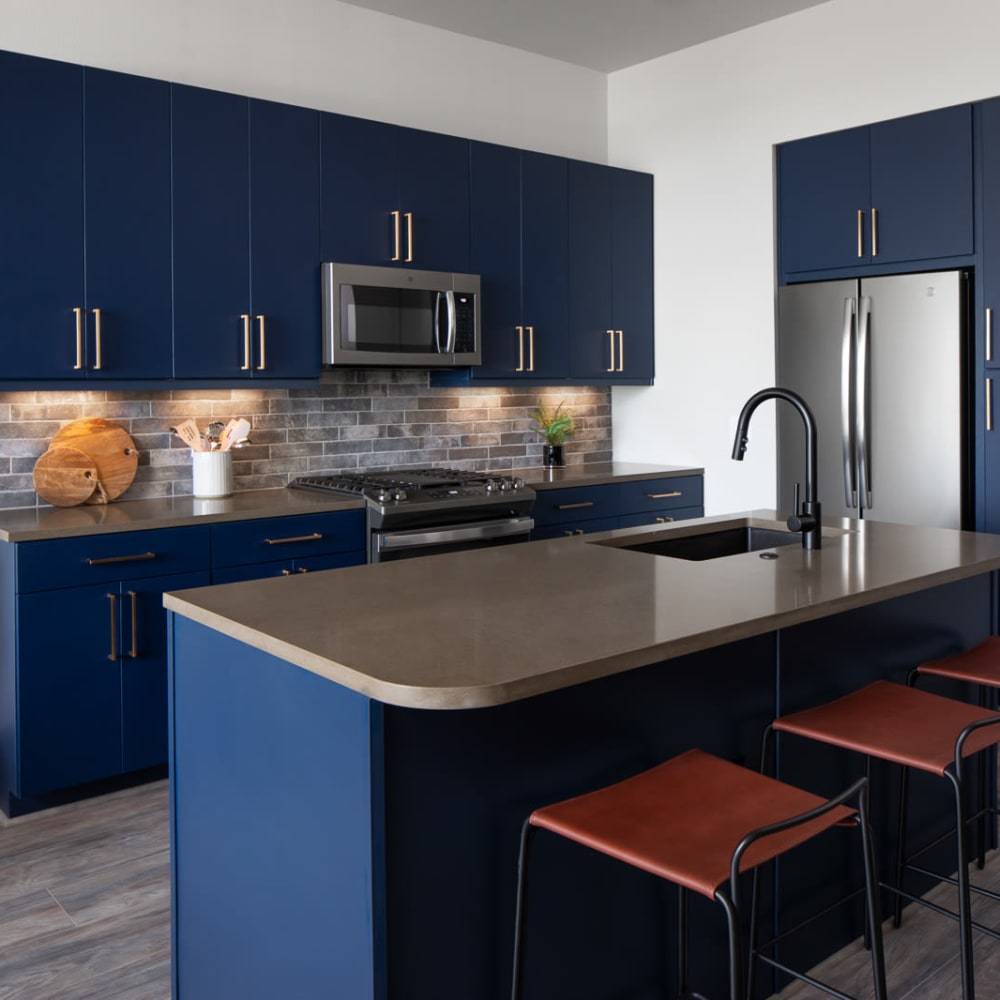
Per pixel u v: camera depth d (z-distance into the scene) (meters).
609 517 4.74
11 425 3.59
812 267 4.61
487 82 4.89
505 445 5.13
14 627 3.09
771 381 4.79
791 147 4.66
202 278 3.68
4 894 2.71
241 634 1.86
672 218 5.16
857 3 4.37
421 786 1.64
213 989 2.05
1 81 3.20
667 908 2.06
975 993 2.24
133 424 3.90
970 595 2.82
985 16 3.99
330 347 3.97
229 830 1.96
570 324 4.89
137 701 3.34
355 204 4.06
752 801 1.70
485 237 4.51
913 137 4.23
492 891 1.75
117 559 3.24
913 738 2.01
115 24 3.75
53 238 3.33
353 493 3.92
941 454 4.17
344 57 4.38
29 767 3.12
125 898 2.69
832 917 2.40
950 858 2.79
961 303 4.09
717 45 4.90
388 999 1.61
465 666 1.59
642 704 1.96
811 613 2.01
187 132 3.62
